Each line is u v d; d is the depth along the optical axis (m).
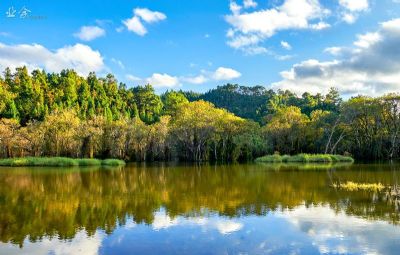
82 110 138.25
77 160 83.06
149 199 30.89
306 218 22.92
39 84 147.12
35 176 53.75
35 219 23.84
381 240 18.28
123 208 27.09
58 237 19.59
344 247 17.34
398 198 29.47
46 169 69.44
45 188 39.28
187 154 103.81
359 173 50.25
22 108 127.69
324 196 30.77
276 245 17.75
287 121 106.75
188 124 98.44
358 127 99.88
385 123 95.94
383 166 64.38
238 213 24.58
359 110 95.19
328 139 101.88
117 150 100.50
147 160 103.81
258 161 88.88
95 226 21.80
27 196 33.59
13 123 99.81
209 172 57.25
